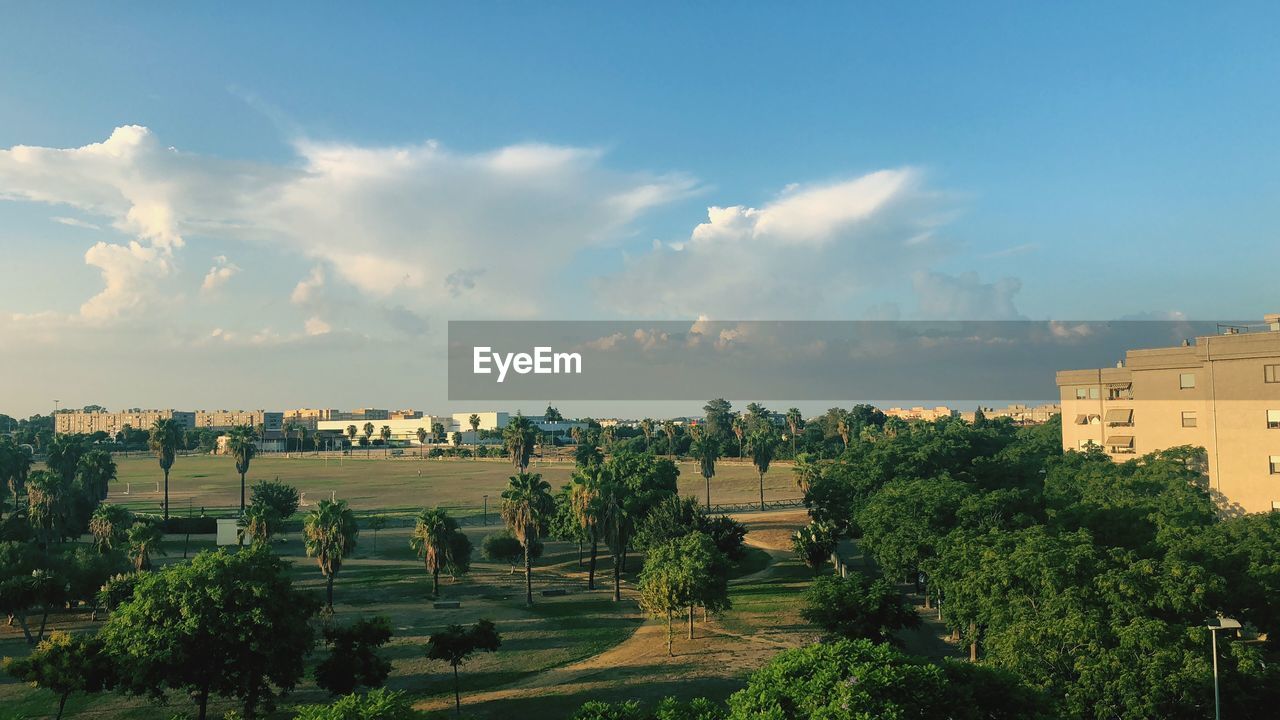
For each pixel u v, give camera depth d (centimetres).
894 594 4531
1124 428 8600
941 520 5816
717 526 7719
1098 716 2858
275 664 4150
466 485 17888
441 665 5134
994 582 3775
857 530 8600
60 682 3784
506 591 7575
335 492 16575
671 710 2519
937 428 12212
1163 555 4362
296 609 4384
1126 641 2928
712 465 12900
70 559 6931
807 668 2356
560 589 7656
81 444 11906
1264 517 4644
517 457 11550
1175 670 2795
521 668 5053
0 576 6119
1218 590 3278
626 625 6141
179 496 15812
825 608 4547
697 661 4909
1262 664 2995
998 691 2545
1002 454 10050
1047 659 3122
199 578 4116
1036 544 3662
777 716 2147
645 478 9156
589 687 4444
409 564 9000
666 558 5631
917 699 2222
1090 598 3294
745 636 5506
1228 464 6162
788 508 12900
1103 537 5034
